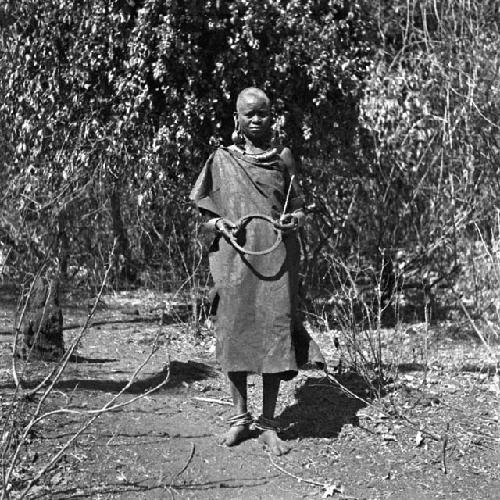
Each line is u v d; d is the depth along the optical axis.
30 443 5.40
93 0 9.57
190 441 5.74
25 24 10.20
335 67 9.65
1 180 10.11
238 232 5.60
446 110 10.88
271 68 9.52
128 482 5.05
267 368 5.57
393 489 5.18
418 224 11.60
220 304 5.65
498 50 11.66
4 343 8.36
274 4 9.25
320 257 11.52
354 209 11.50
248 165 5.72
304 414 6.32
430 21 12.76
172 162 9.79
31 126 10.23
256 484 5.16
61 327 7.56
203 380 7.27
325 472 5.38
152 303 11.57
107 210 12.12
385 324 10.40
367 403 6.34
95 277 12.02
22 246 7.73
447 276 10.98
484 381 7.38
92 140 10.02
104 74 9.84
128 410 6.22
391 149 11.22
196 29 9.30
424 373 7.39
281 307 5.59
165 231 11.96
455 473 5.43
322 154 10.59
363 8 10.61
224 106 9.63
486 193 11.09
